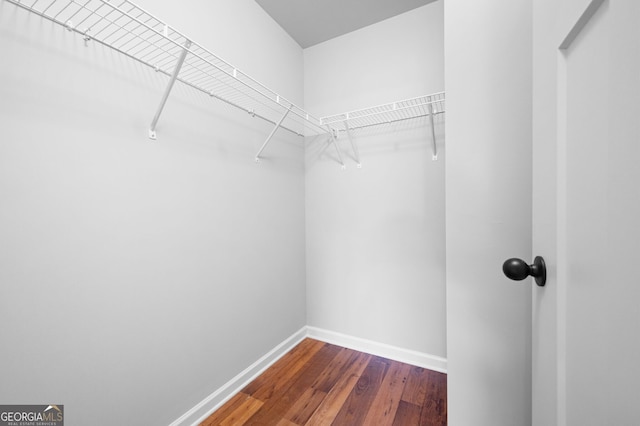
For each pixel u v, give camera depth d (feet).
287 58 6.16
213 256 4.37
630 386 0.84
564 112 1.40
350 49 6.15
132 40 3.18
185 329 3.92
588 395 1.13
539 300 1.75
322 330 6.65
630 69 0.84
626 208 0.87
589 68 1.14
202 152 4.18
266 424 4.03
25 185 2.47
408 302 5.63
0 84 2.33
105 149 3.02
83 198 2.85
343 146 6.28
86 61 2.86
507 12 2.45
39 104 2.54
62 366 2.71
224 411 4.30
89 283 2.90
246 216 5.03
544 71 1.64
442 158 5.22
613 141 0.95
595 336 1.08
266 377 5.16
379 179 5.86
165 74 3.65
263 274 5.45
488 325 2.55
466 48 2.59
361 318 6.15
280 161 5.95
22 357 2.47
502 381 2.50
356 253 6.18
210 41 4.32
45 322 2.60
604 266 1.01
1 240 2.35
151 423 3.49
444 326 5.29
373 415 4.15
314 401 4.49
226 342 4.60
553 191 1.49
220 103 4.49
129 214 3.25
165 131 3.65
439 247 5.31
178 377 3.83
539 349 1.76
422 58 5.37
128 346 3.25
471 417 2.63
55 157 2.65
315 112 6.64
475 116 2.57
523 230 2.41
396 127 5.65
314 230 6.75
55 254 2.66
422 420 4.04
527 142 2.39
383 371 5.31
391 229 5.76
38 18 2.53
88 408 2.90
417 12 5.41
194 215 4.05
